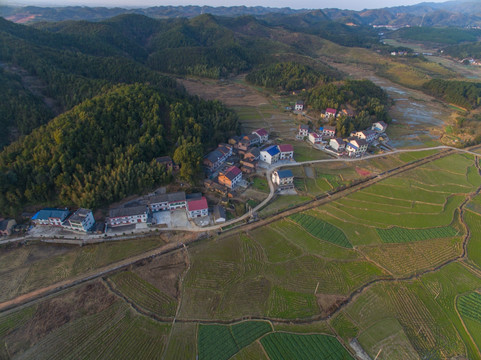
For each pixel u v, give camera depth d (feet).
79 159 337.31
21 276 254.27
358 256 287.48
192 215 322.75
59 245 284.82
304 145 497.87
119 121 396.16
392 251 294.25
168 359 200.03
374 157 472.85
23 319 221.25
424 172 436.35
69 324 219.20
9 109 426.51
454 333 221.66
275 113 629.10
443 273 270.87
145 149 380.58
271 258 281.74
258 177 405.39
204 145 437.17
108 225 306.35
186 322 224.12
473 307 240.94
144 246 287.89
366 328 222.69
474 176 430.20
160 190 358.84
